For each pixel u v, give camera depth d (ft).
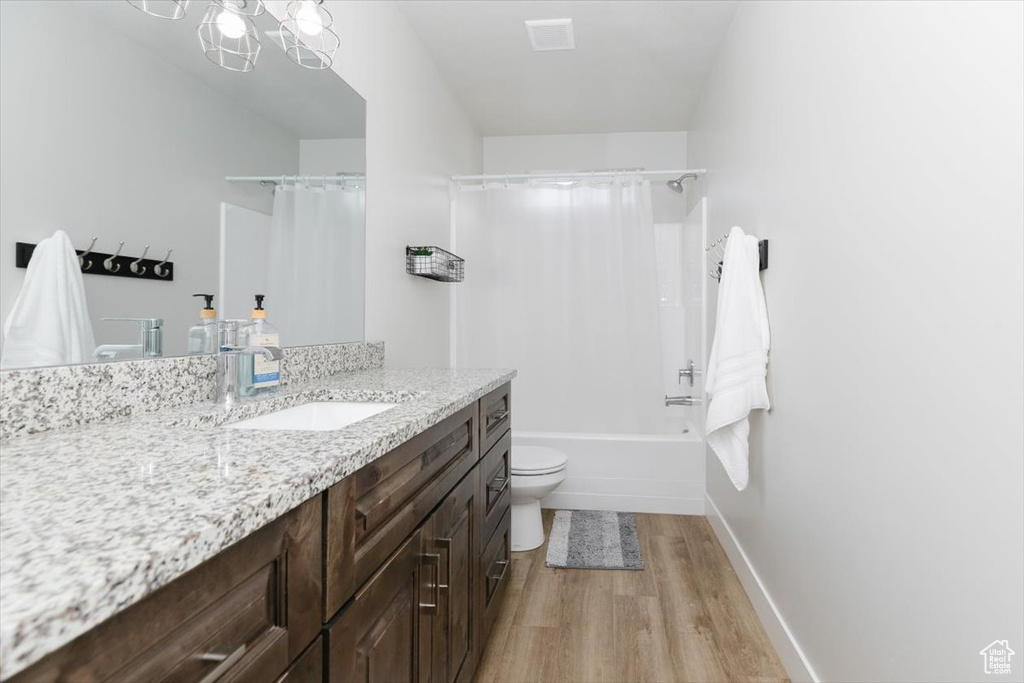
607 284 10.80
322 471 2.24
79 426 3.11
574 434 10.75
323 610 2.39
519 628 6.34
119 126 3.60
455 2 7.90
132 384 3.49
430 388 4.92
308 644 2.27
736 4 7.97
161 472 2.15
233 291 4.73
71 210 3.28
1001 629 2.66
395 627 3.20
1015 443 2.57
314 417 4.65
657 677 5.45
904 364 3.55
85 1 3.35
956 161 3.02
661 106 11.94
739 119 7.94
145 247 3.82
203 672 1.68
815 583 4.99
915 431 3.42
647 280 10.73
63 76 3.22
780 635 5.78
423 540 3.67
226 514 1.69
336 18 6.16
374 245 7.15
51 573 1.27
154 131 3.89
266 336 4.65
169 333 4.03
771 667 5.63
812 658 5.04
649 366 10.72
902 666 3.56
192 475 2.10
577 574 7.73
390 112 7.68
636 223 10.76
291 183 5.50
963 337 2.95
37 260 3.08
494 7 8.06
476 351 11.09
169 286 4.04
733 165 8.30
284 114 5.39
